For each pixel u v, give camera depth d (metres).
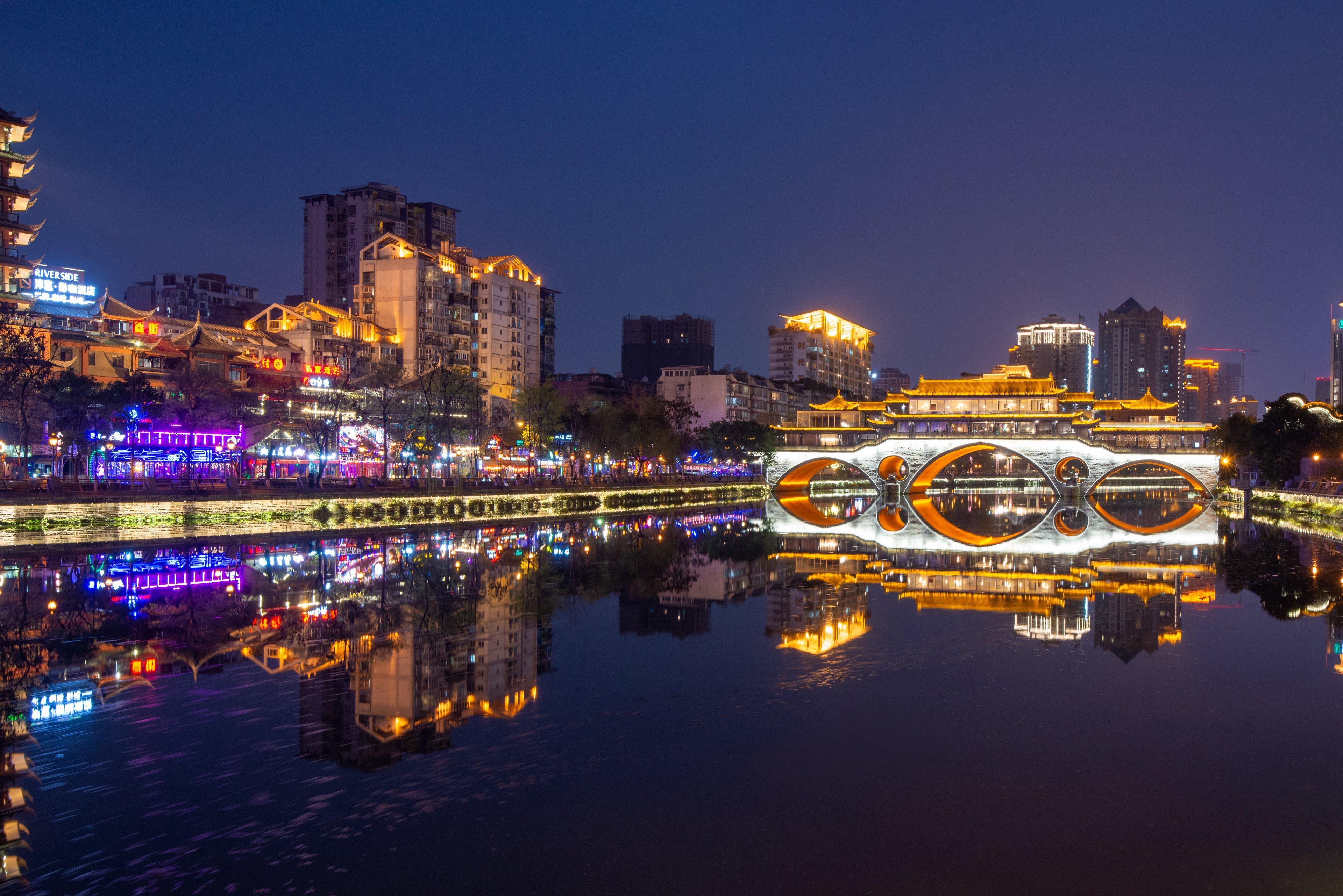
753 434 195.12
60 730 30.61
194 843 22.53
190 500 86.00
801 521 121.25
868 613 52.09
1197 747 28.89
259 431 105.00
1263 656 41.06
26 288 118.00
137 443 94.19
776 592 60.09
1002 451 149.38
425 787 25.78
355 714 32.28
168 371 122.88
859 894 20.30
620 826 23.34
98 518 80.25
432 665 39.25
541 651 42.09
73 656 41.03
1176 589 61.22
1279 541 93.88
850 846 22.41
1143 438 147.75
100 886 20.59
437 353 188.88
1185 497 180.50
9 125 108.94
